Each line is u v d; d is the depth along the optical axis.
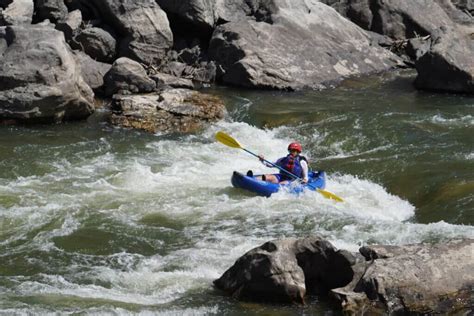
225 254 36.38
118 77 63.66
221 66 70.56
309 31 74.56
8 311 29.83
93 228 39.91
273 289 30.28
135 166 49.41
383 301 29.11
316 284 31.28
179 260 35.69
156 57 69.94
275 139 55.81
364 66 75.31
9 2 69.56
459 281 29.69
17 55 56.56
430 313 28.91
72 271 34.66
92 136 55.03
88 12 70.88
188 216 41.69
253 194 45.09
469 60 67.62
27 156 50.50
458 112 59.94
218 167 50.41
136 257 36.38
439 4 89.44
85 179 46.94
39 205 42.72
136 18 68.94
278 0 75.56
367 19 83.19
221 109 60.25
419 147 51.34
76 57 62.62
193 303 30.66
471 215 40.00
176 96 61.19
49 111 56.62
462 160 48.16
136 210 42.47
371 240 37.09
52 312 29.77
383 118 57.38
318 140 54.53
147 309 30.06
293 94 66.50
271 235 38.69
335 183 47.41
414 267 30.03
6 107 55.94
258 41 70.81
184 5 72.19
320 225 39.78
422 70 68.19
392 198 44.84
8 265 35.47
